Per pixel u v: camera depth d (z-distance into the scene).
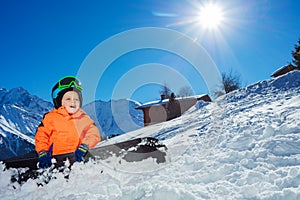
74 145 3.35
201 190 2.19
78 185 2.67
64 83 3.47
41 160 3.03
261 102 7.45
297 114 4.33
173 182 2.51
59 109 3.42
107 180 2.78
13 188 2.76
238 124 4.79
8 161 3.04
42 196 2.56
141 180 2.72
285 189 1.96
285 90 9.19
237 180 2.34
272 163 2.60
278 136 3.32
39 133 3.23
